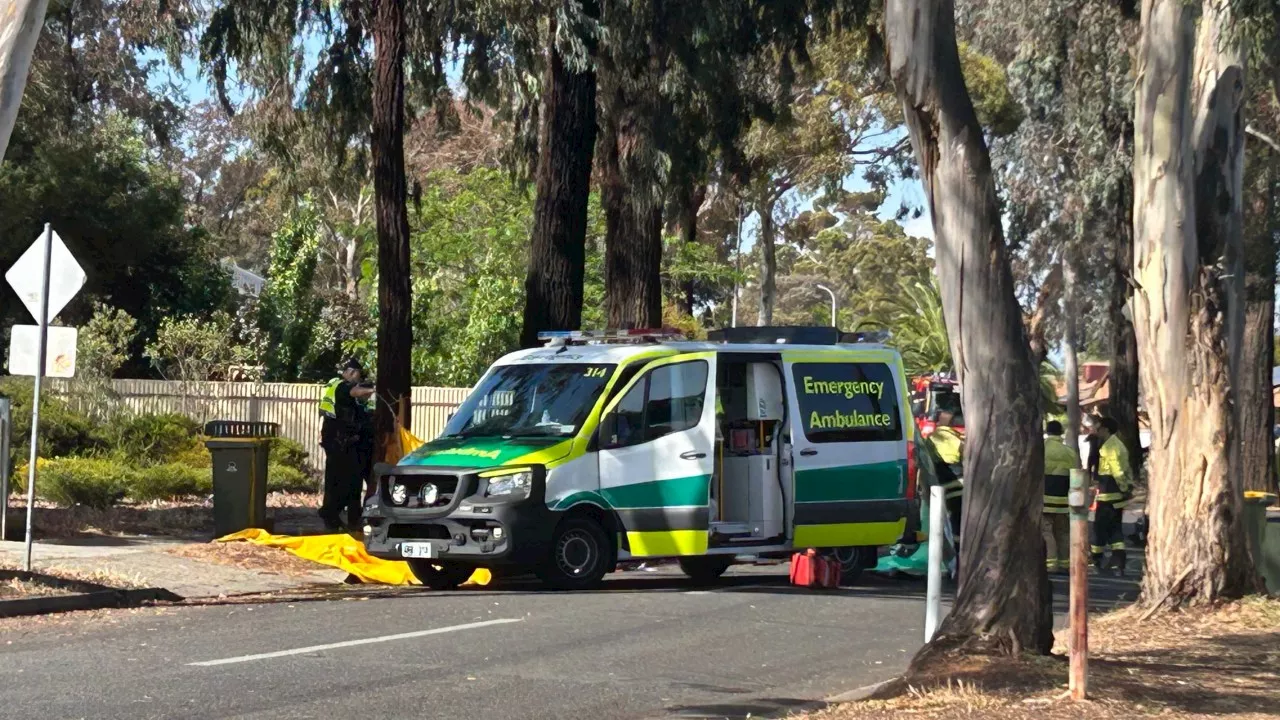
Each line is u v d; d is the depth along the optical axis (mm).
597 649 10633
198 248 37938
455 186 41625
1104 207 28453
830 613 13117
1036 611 9094
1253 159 28422
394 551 14320
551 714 8281
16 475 20016
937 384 33031
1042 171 30984
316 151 20625
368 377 35562
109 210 34844
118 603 12375
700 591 14516
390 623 11641
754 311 83062
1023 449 9023
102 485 19609
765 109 20906
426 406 28422
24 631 10836
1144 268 12812
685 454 14844
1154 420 12859
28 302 13156
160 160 43812
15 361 13117
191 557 15070
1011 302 9023
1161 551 12758
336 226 40281
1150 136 12664
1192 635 11602
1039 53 26812
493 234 35062
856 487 15906
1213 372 12617
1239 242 12828
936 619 9438
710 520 14953
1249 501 14406
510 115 22844
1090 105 26047
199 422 27859
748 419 15484
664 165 20297
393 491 14516
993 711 7699
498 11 19172
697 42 19328
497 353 34125
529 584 15039
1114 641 11305
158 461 25891
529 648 10555
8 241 33562
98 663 9469
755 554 15219
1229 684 8836
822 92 36562
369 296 38281
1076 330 36469
